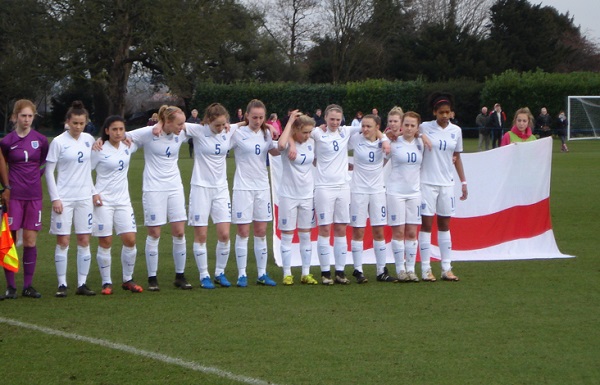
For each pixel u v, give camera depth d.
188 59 74.62
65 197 14.64
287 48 105.25
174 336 11.76
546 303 13.88
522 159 19.66
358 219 16.12
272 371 10.09
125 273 15.34
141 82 102.62
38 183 14.70
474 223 19.47
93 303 14.07
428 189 16.17
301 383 9.63
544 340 11.49
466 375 9.94
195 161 15.61
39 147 14.62
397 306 13.74
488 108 78.50
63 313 13.27
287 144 15.53
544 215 19.72
